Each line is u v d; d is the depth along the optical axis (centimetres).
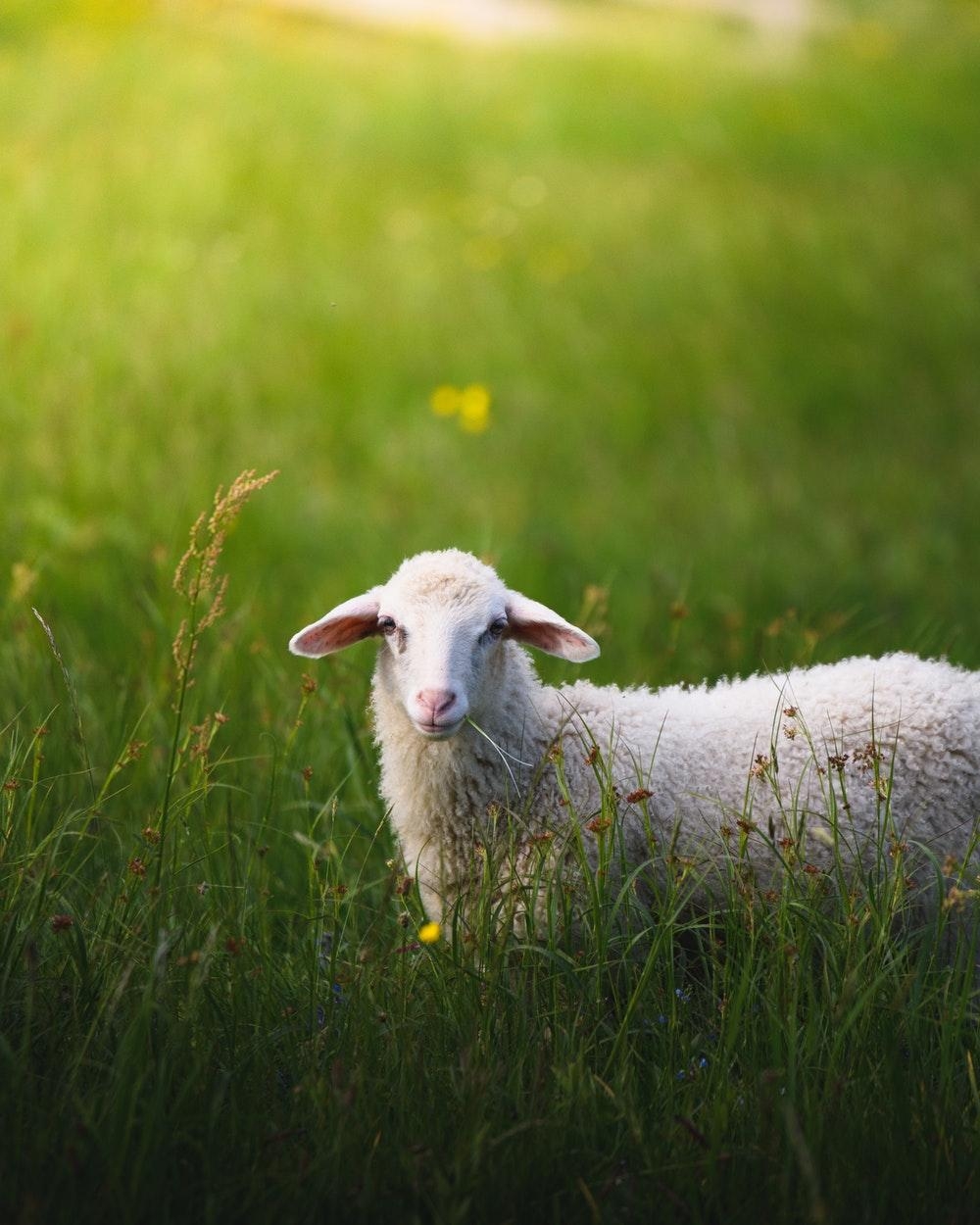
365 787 704
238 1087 461
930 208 2448
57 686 726
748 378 1694
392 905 593
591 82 3120
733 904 531
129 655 806
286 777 682
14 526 981
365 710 739
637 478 1401
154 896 514
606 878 519
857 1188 435
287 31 3072
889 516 1307
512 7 3819
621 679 869
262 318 1645
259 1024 490
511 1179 430
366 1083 461
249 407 1368
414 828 619
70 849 611
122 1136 408
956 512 1321
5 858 521
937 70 3547
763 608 1042
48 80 2356
